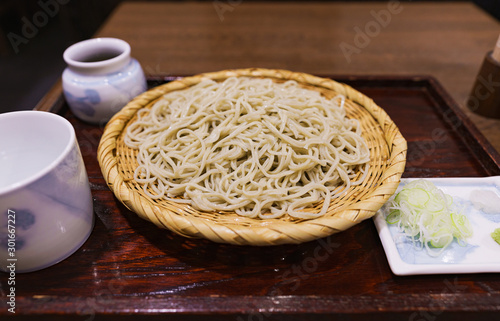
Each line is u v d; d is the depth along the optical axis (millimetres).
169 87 431
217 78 442
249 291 294
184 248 320
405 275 297
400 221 326
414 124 436
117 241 324
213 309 276
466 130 410
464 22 663
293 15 704
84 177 307
